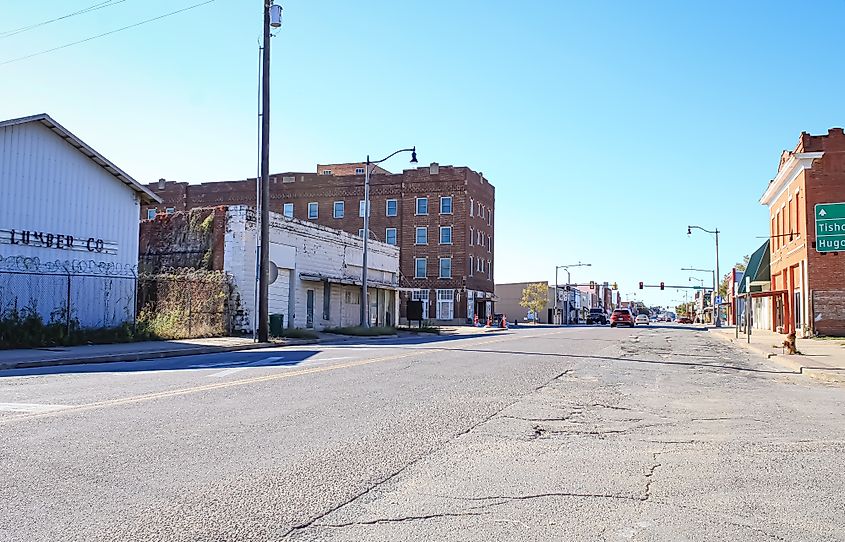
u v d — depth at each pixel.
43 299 23.88
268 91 25.88
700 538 4.92
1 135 22.66
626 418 9.87
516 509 5.50
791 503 5.81
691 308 157.12
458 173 72.06
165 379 12.77
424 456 7.21
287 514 5.25
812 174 35.31
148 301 31.52
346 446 7.55
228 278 30.30
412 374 14.53
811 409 11.13
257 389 11.57
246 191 76.81
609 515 5.40
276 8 25.59
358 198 75.00
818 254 34.94
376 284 43.00
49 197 24.28
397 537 4.82
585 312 138.88
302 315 35.56
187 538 4.70
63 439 7.44
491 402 11.01
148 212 79.25
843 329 34.50
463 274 71.38
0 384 11.90
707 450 7.83
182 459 6.75
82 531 4.79
